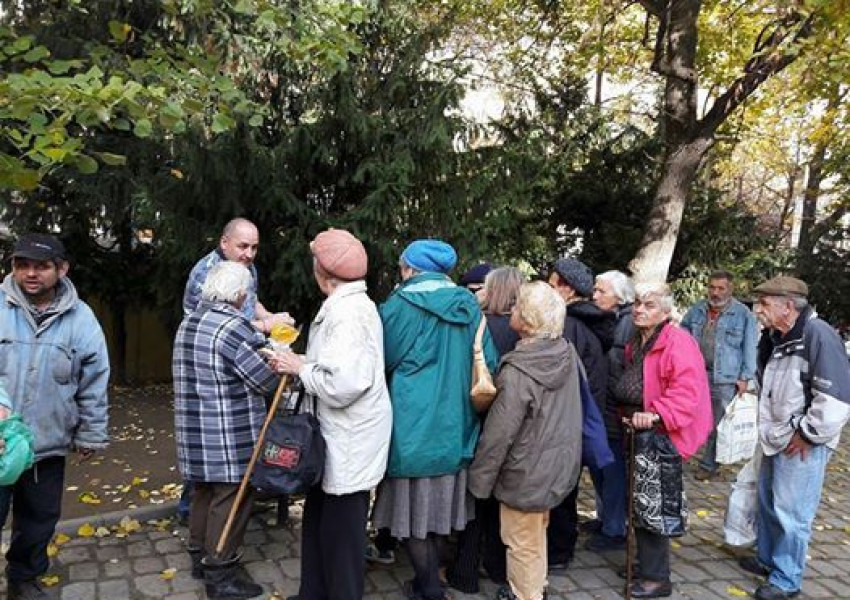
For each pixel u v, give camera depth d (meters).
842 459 6.60
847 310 10.96
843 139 9.76
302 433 2.81
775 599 3.56
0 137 3.23
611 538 4.09
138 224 6.71
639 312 3.46
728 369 5.45
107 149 6.61
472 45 10.02
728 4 8.45
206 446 3.12
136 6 5.99
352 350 2.75
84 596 3.28
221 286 3.16
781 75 8.69
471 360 3.15
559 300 3.11
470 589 3.44
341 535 2.95
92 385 3.12
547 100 10.27
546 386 2.99
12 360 2.90
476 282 4.21
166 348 9.16
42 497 3.08
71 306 3.05
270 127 6.79
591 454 3.31
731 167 16.11
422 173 6.43
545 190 9.41
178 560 3.68
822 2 5.77
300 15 4.34
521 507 3.04
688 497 5.19
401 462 2.97
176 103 3.54
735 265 9.63
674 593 3.61
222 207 6.23
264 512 4.35
